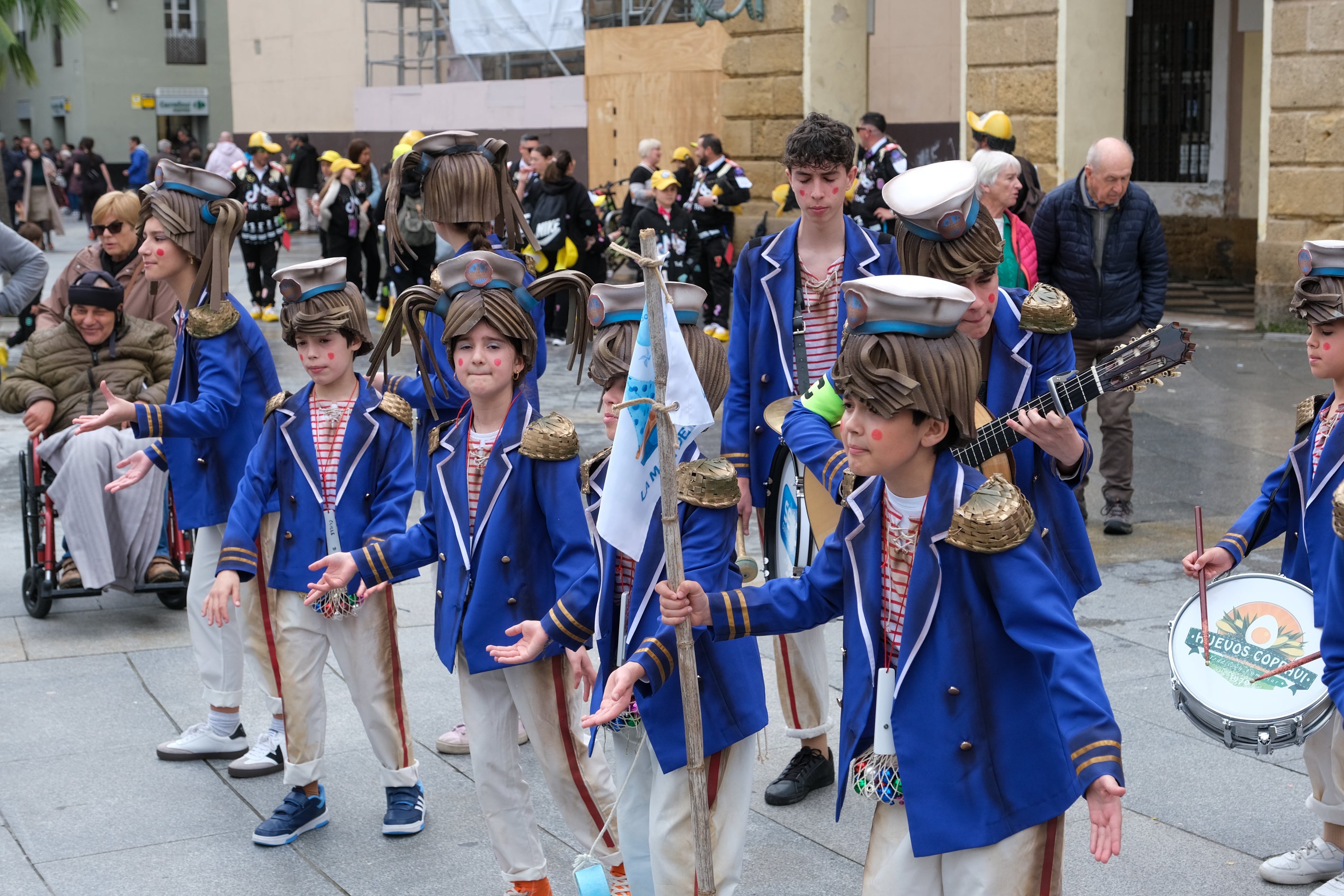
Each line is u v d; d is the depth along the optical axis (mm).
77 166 38875
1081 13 14562
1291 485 3967
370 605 4414
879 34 20469
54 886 4180
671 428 2961
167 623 6699
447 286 3756
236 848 4445
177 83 47281
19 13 44594
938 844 2709
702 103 21656
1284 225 13445
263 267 17078
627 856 3535
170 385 5074
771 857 4258
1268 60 13336
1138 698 5406
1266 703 3715
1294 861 3998
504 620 3768
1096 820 2531
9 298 8031
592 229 14688
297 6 33500
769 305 4621
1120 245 7547
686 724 3018
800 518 4465
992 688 2719
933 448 2758
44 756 5160
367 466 4461
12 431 10617
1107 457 7730
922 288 2641
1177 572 7023
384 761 4508
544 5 24875
